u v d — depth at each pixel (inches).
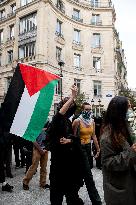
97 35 1581.0
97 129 369.7
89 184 198.8
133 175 96.7
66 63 1437.0
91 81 1524.4
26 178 254.2
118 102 102.6
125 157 94.2
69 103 151.3
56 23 1385.3
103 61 1558.8
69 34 1475.1
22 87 193.5
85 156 201.3
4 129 192.9
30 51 1331.2
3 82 1497.3
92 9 1573.6
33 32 1318.9
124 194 94.3
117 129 100.0
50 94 197.3
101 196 234.7
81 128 238.8
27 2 1398.9
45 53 1277.1
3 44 1530.5
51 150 154.6
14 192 246.2
